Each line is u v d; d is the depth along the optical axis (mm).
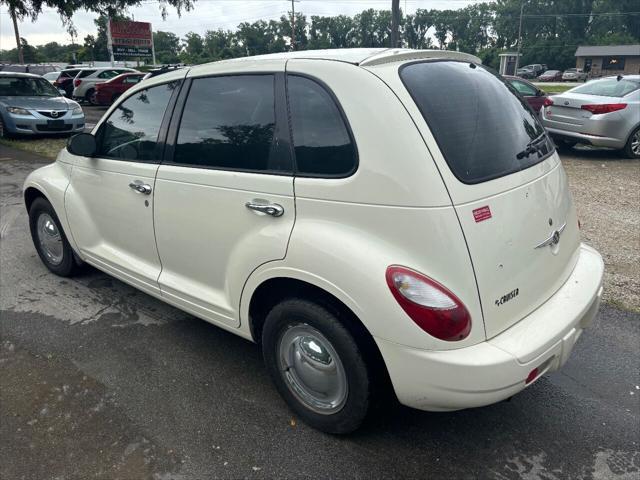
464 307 2121
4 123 12008
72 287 4371
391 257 2164
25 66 32625
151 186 3184
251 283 2668
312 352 2555
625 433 2688
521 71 69500
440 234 2100
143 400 2947
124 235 3553
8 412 2844
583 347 3475
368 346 2361
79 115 12984
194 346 3500
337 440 2641
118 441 2635
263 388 3059
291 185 2449
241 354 3412
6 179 8344
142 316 3896
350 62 2395
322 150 2383
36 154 10609
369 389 2402
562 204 2771
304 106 2471
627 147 9609
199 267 3039
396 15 16344
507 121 2656
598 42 84500
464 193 2174
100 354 3396
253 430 2713
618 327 3713
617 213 6406
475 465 2486
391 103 2223
